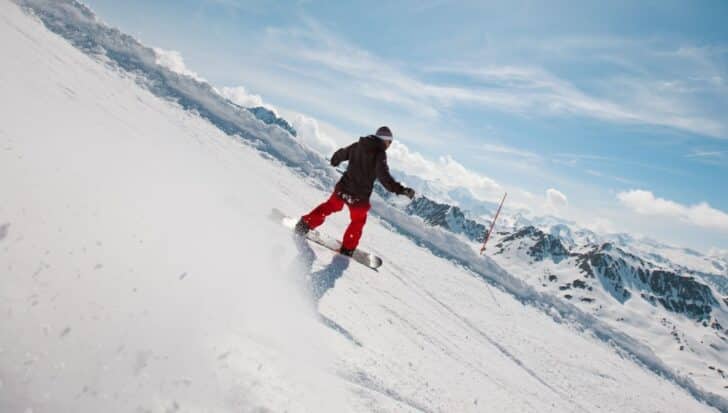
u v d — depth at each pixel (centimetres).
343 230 794
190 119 1259
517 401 370
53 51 945
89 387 122
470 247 1157
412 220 1214
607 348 1004
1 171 211
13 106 354
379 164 446
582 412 491
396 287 522
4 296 136
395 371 260
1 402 105
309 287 319
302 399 167
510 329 696
